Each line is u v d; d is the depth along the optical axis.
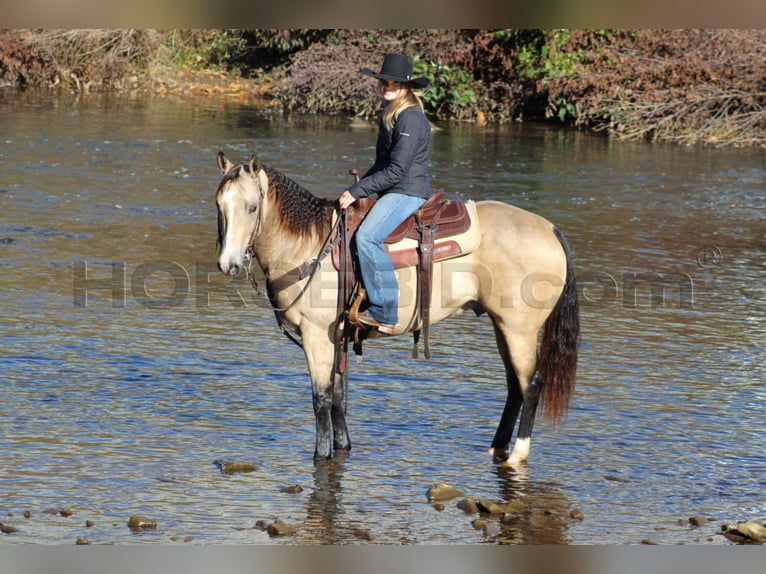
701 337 12.73
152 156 24.12
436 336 12.73
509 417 9.17
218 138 26.88
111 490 8.16
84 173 21.89
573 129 30.72
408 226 8.66
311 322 8.77
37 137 26.03
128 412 9.84
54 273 14.71
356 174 8.84
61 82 36.94
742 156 26.58
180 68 38.47
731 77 29.28
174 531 7.51
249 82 37.62
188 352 11.74
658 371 11.41
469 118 32.16
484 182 22.05
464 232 8.70
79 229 17.31
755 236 18.27
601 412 10.15
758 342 12.58
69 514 7.70
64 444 8.99
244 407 10.13
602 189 21.84
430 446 9.31
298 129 28.97
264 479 8.50
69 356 11.35
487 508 7.94
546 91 31.83
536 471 8.80
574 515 7.91
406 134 8.51
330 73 31.83
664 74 29.62
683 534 7.65
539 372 8.96
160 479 8.41
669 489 8.45
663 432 9.66
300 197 8.64
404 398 10.48
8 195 19.53
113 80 36.62
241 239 8.12
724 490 8.45
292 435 9.49
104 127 28.08
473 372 11.37
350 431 9.61
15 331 12.10
